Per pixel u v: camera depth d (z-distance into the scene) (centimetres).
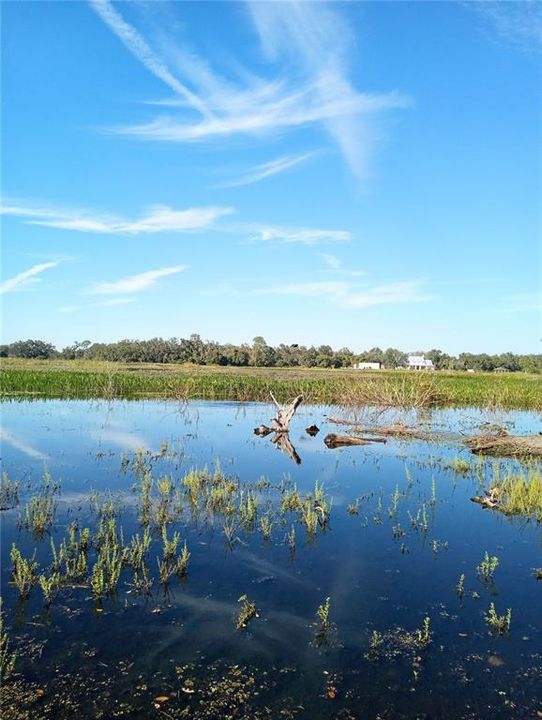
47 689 506
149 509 1010
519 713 493
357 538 912
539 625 642
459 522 1017
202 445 1761
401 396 3169
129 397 3325
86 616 636
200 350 9600
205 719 476
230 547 853
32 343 10731
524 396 3506
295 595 703
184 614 646
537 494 1143
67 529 901
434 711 494
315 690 518
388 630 625
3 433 1831
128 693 505
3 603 657
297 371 7000
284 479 1316
